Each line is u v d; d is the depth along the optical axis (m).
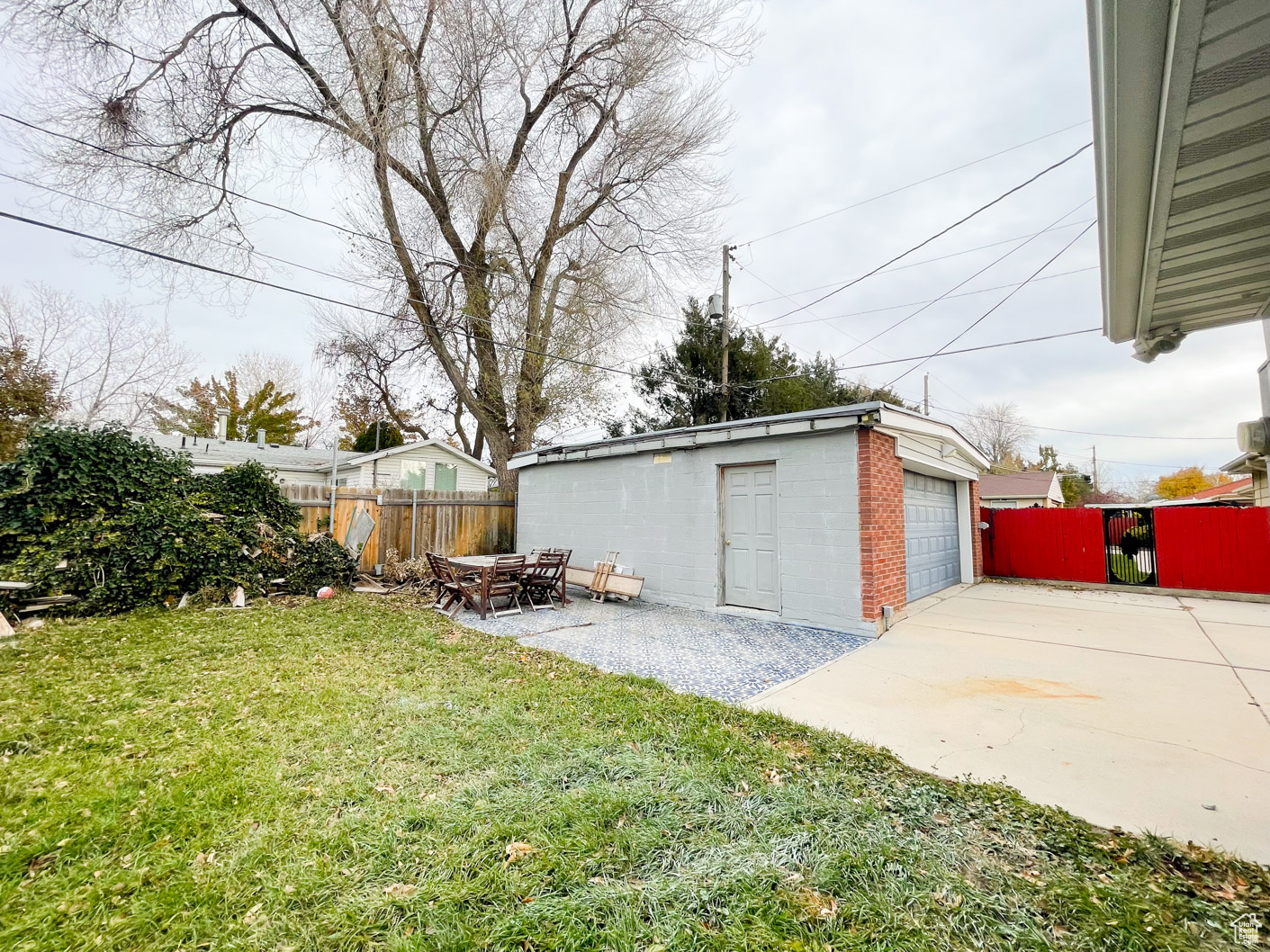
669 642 5.92
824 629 6.48
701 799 2.56
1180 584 9.44
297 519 8.92
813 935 1.75
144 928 1.75
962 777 2.88
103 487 6.80
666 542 8.32
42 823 2.28
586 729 3.39
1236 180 1.74
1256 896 1.94
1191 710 3.86
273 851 2.13
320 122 10.92
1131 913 1.84
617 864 2.10
